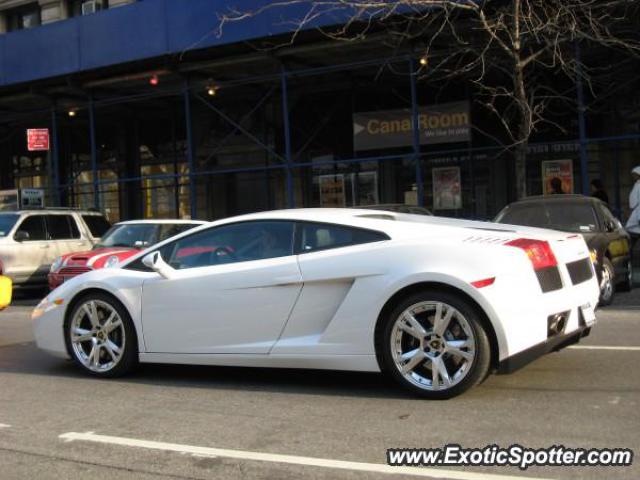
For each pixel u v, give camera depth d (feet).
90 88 56.44
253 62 50.21
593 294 19.69
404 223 19.06
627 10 39.40
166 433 15.93
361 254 18.25
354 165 59.62
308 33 45.14
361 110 58.59
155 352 20.67
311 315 18.71
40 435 16.11
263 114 62.90
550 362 21.50
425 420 16.07
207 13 47.93
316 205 61.16
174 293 20.33
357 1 40.86
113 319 21.33
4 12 73.77
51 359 25.16
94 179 56.65
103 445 15.24
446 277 16.99
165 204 68.59
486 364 16.89
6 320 36.70
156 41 50.24
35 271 44.78
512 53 37.91
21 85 57.26
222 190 65.41
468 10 40.16
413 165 57.72
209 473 13.41
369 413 16.83
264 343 19.20
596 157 52.70
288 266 19.02
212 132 65.77
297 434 15.49
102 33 52.54
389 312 17.89
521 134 40.50
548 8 39.45
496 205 55.16
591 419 15.80
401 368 17.70
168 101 63.82
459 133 52.42
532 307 16.99
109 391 20.02
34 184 75.66
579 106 41.83
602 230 32.35
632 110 51.60
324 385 19.77
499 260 16.92
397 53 48.42
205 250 20.62
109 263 34.40
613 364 21.06
